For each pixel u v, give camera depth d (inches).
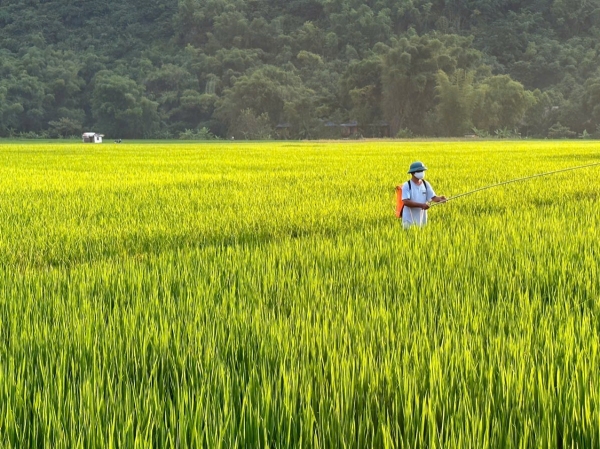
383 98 5826.8
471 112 5521.7
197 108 6732.3
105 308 206.2
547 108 6245.1
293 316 194.2
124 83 6412.4
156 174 973.2
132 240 380.2
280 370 141.6
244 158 1567.4
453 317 192.2
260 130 5964.6
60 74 7101.4
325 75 7564.0
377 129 5871.1
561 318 189.3
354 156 1633.9
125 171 1059.9
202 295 220.1
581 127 5925.2
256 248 319.6
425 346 160.7
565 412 124.3
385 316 188.9
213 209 514.9
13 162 1382.9
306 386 133.6
